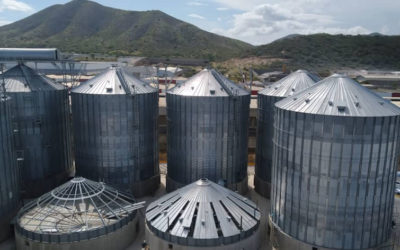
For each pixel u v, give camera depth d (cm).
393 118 2692
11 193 3569
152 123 4653
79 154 4562
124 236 3366
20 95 4100
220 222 3052
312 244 2972
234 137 4375
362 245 2883
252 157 6638
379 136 2669
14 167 3650
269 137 4475
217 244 2908
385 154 2744
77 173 4669
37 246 3106
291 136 2975
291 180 3039
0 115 3338
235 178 4519
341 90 2908
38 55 4534
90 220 3303
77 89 4419
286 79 4597
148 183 4691
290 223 3116
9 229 3528
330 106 2783
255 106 6681
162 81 10206
